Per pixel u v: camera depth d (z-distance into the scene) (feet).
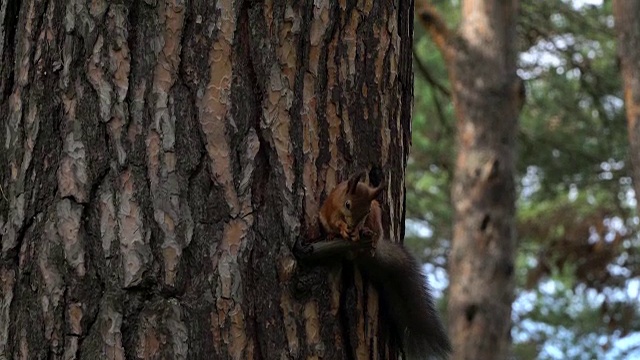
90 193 13.89
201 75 14.40
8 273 13.93
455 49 52.60
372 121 15.56
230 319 13.80
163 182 13.96
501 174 50.70
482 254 49.85
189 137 14.19
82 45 14.30
